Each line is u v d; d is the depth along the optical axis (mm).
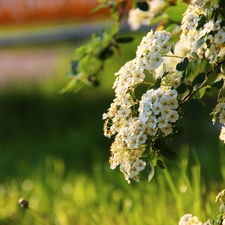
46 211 7516
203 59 4578
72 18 19766
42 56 20125
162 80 4289
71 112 13125
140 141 4094
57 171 9250
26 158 10711
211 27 4277
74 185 8508
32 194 8055
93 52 6176
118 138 4172
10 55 21000
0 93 14695
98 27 19047
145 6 5770
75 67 6336
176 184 7762
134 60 4352
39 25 20094
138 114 4250
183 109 4266
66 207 7387
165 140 4289
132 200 7105
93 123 12312
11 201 7996
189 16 4449
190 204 6477
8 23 20281
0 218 7574
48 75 16719
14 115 13352
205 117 11414
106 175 8508
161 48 4281
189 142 10633
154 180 7871
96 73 6340
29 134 12422
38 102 13852
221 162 8914
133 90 4309
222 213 4633
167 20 5809
